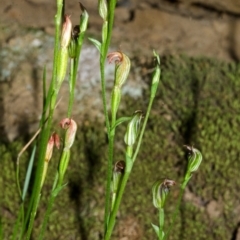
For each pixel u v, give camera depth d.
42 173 0.40
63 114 0.71
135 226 0.60
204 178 0.65
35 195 0.40
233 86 0.78
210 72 0.80
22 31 0.83
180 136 0.70
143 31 0.86
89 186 0.63
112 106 0.39
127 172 0.39
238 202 0.63
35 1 0.85
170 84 0.77
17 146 0.66
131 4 0.87
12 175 0.63
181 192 0.40
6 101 0.73
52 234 0.59
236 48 0.84
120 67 0.38
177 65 0.80
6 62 0.78
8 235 0.58
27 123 0.71
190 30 0.86
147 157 0.67
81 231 0.60
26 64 0.78
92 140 0.69
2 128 0.70
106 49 0.38
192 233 0.60
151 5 0.87
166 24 0.86
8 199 0.61
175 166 0.67
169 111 0.73
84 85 0.76
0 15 0.85
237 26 0.86
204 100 0.75
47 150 0.40
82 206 0.62
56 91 0.38
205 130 0.70
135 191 0.63
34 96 0.74
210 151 0.68
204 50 0.84
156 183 0.39
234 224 0.62
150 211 0.62
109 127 0.39
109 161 0.39
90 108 0.73
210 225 0.61
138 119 0.39
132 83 0.77
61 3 0.37
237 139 0.69
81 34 0.38
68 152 0.39
